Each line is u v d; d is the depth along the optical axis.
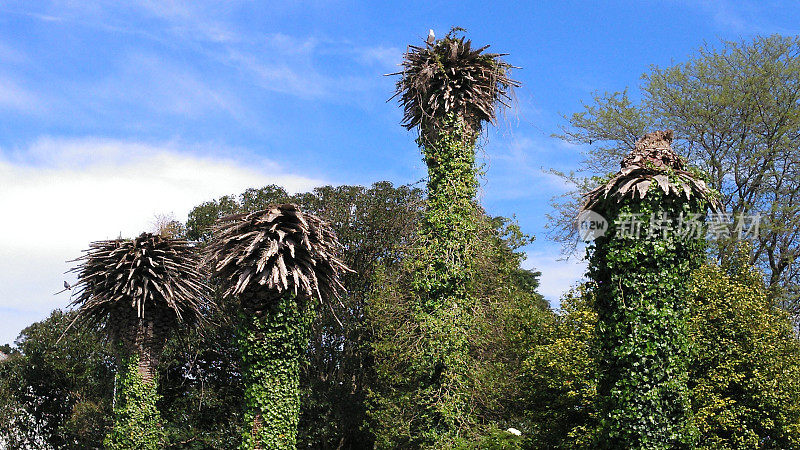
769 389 15.11
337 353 28.02
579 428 16.22
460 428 16.66
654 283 10.37
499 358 19.73
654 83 27.02
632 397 10.37
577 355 16.36
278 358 16.12
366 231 27.86
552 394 17.58
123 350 19.44
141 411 19.23
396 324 20.78
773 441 15.77
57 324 28.39
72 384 28.34
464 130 16.80
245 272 15.77
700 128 25.66
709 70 26.03
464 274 16.70
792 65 24.64
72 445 27.48
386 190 28.69
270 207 16.30
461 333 16.67
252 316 16.11
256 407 16.14
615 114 27.31
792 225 23.88
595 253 10.98
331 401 26.27
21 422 28.20
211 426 26.39
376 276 24.53
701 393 14.98
